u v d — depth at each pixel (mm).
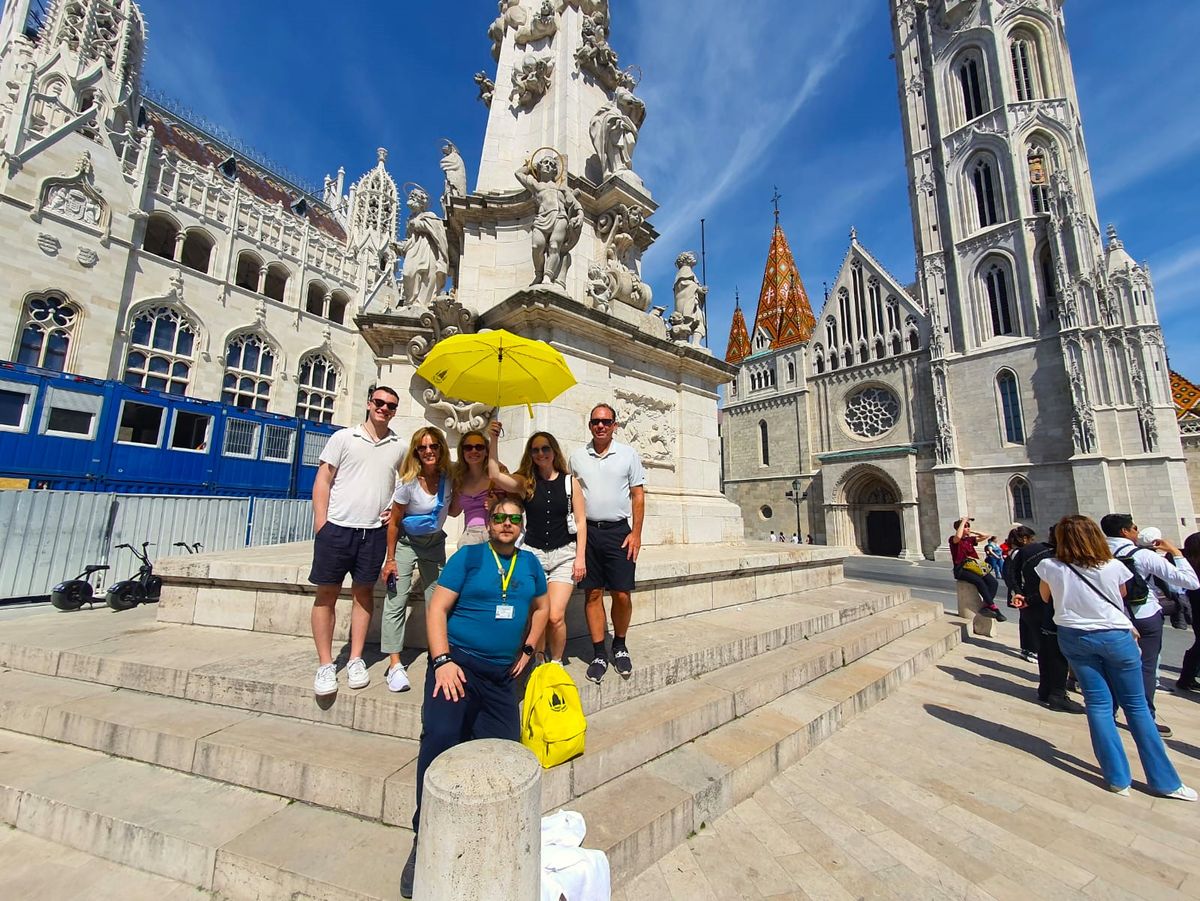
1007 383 32375
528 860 1796
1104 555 4059
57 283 24391
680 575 5914
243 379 31281
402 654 4309
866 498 37719
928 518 33844
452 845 1727
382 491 3779
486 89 11469
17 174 23750
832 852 3037
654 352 8188
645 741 3484
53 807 2939
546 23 9938
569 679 3064
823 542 39062
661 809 2969
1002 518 31234
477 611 2682
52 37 27938
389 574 3691
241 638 4883
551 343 6754
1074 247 30141
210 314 29859
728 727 4109
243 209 32781
